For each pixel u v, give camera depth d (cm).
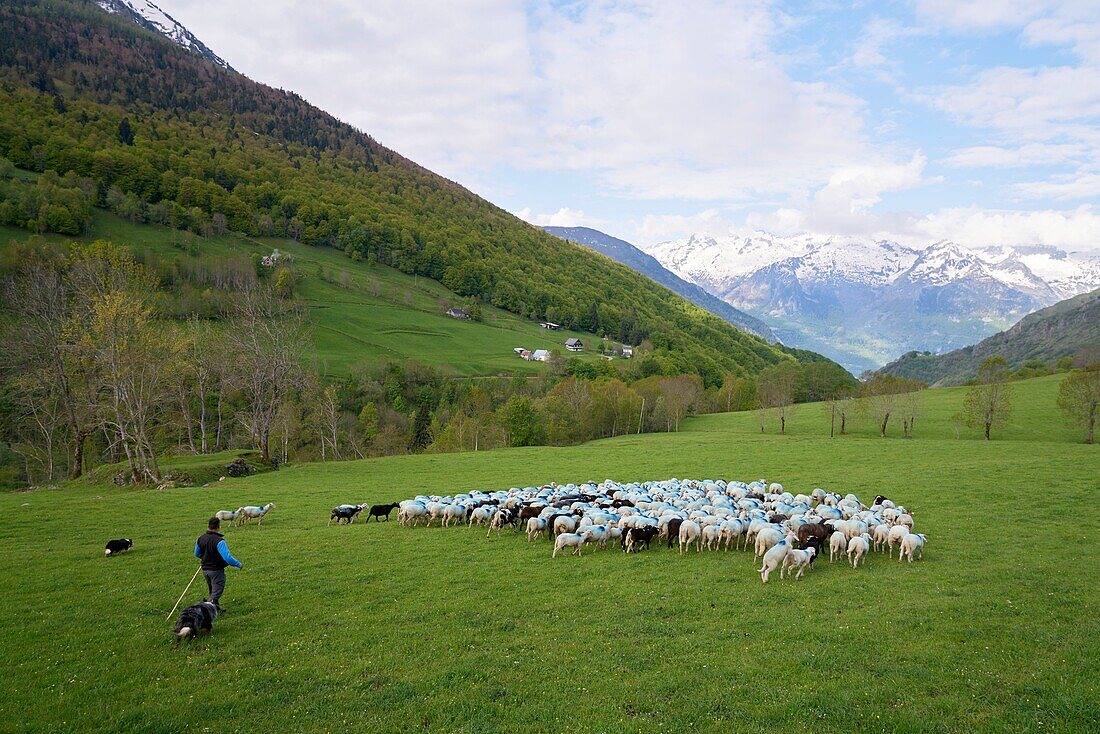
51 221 15112
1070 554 2356
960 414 8650
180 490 4403
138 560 2386
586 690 1307
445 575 2250
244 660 1455
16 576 2139
